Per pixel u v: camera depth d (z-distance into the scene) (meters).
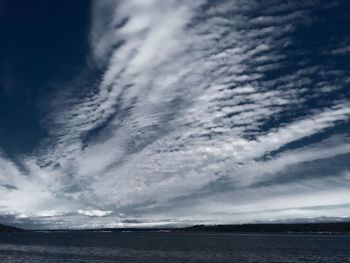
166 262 106.56
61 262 103.38
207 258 118.62
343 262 109.25
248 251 148.00
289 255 130.38
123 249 157.62
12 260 108.38
